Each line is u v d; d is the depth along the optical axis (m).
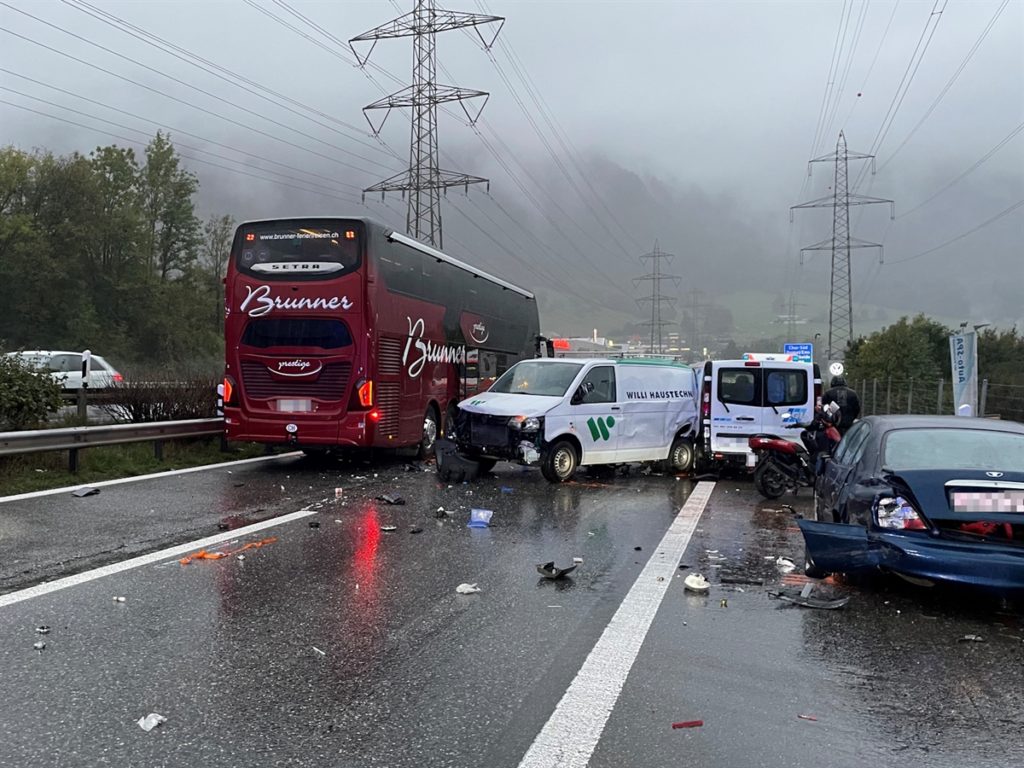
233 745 3.52
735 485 12.76
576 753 3.50
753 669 4.55
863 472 6.29
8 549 6.74
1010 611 5.78
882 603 5.93
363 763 3.38
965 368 16.39
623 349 57.62
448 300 15.70
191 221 62.78
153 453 12.83
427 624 5.20
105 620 5.09
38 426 11.49
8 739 3.52
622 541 7.96
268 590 5.86
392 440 12.91
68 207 53.12
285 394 12.31
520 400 11.91
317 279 12.16
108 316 54.62
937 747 3.63
